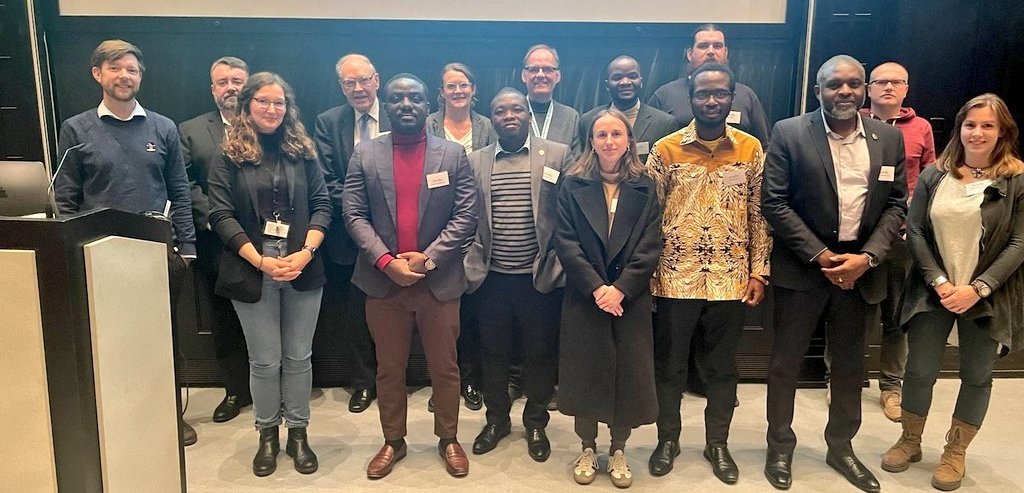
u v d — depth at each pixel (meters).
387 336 2.56
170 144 2.91
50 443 1.49
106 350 1.57
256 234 2.52
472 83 3.18
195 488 2.53
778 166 2.47
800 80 3.76
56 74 3.64
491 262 2.72
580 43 3.80
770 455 2.64
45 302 1.44
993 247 2.39
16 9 3.47
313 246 2.57
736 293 2.49
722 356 2.58
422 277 2.47
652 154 2.56
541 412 2.80
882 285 2.43
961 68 3.78
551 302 2.70
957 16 3.72
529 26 3.73
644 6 3.74
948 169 2.49
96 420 1.54
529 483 2.58
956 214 2.42
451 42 3.77
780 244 2.51
